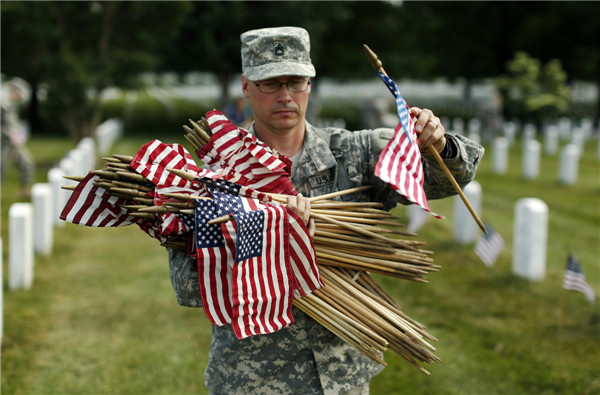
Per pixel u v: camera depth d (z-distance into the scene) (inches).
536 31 1181.7
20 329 200.1
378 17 1116.5
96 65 622.8
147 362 180.4
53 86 606.9
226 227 85.9
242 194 90.7
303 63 91.7
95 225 93.4
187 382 168.9
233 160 94.1
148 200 91.6
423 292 241.4
